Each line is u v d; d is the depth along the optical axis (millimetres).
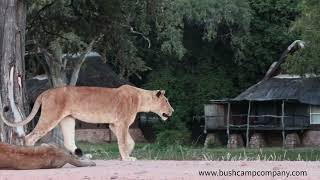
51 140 23219
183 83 47500
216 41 47844
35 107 13102
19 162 10453
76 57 35531
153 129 48469
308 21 29672
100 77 43625
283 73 42188
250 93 41656
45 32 29281
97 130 45906
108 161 12852
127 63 33062
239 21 45000
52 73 32531
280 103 42281
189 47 47906
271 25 48094
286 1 47406
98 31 28344
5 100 16750
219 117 43594
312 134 41500
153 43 46594
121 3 27484
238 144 42250
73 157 11148
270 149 37156
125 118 13320
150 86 47250
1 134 16297
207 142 43156
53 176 9492
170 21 37094
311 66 30859
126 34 31125
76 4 27688
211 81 47500
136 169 10398
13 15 17516
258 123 42469
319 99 40000
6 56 17203
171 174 9430
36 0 27828
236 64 48406
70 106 12859
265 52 47844
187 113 47062
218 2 43062
